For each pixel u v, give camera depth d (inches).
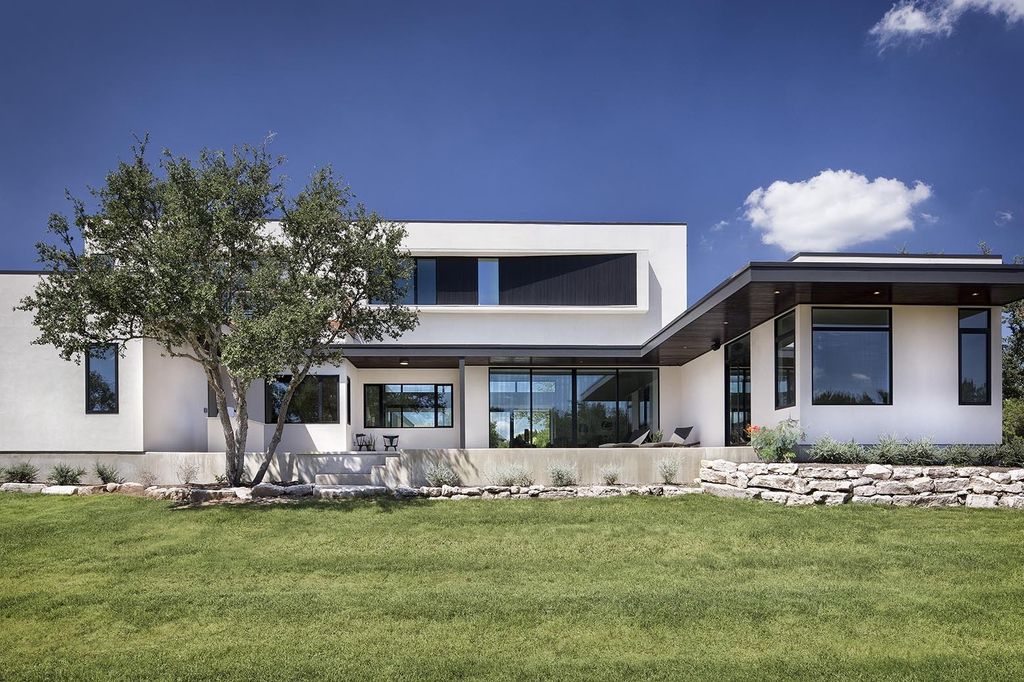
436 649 292.5
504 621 323.6
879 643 290.4
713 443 875.4
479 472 650.2
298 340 552.4
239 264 614.5
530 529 502.3
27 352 749.9
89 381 750.5
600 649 291.3
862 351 625.3
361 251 624.1
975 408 624.4
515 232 1030.4
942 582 365.1
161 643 303.9
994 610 322.7
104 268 573.3
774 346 680.4
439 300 1022.4
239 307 586.6
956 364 625.0
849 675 261.9
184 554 447.8
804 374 621.0
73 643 306.3
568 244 1034.1
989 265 546.0
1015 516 498.0
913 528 470.6
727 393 839.1
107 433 746.8
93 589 378.9
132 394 749.3
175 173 579.5
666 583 377.1
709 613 326.6
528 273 1034.7
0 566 426.0
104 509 574.2
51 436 745.0
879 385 623.5
